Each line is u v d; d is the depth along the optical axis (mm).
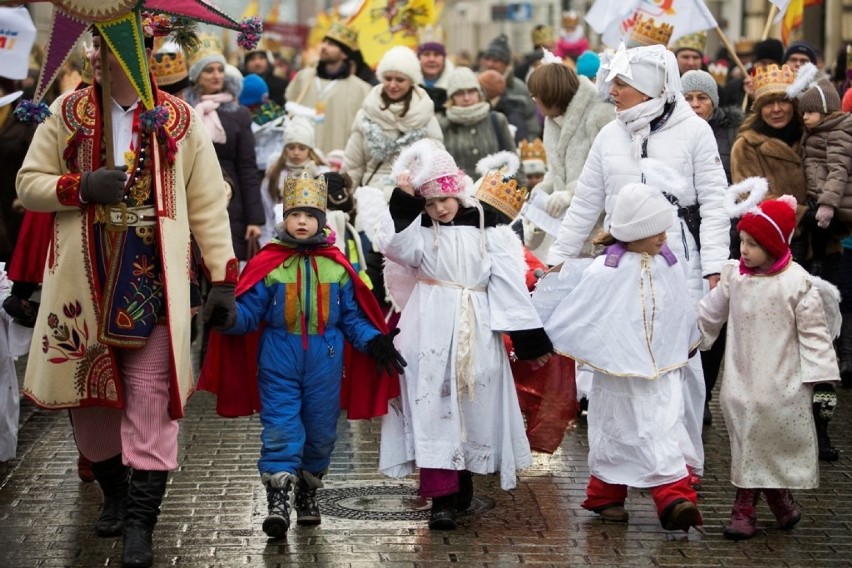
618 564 10727
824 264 16844
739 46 27719
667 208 11570
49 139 10555
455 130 18750
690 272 12891
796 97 15688
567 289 11930
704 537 11477
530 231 16562
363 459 13922
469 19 72062
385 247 11586
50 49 10094
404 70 17641
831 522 11953
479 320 11641
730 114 17672
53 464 13578
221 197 10977
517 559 10812
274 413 11258
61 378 10586
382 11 25734
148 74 10242
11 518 11797
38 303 12016
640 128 12883
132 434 10586
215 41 18406
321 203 11414
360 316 11570
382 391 11570
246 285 11242
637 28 15016
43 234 11602
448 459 11406
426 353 11562
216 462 13609
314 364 11359
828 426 15516
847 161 15742
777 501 11680
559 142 15719
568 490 12812
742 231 11570
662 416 11469
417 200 11516
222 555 10812
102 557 10789
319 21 38625
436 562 10711
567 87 15531
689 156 12875
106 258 10461
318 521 11680
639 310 11547
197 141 10852
